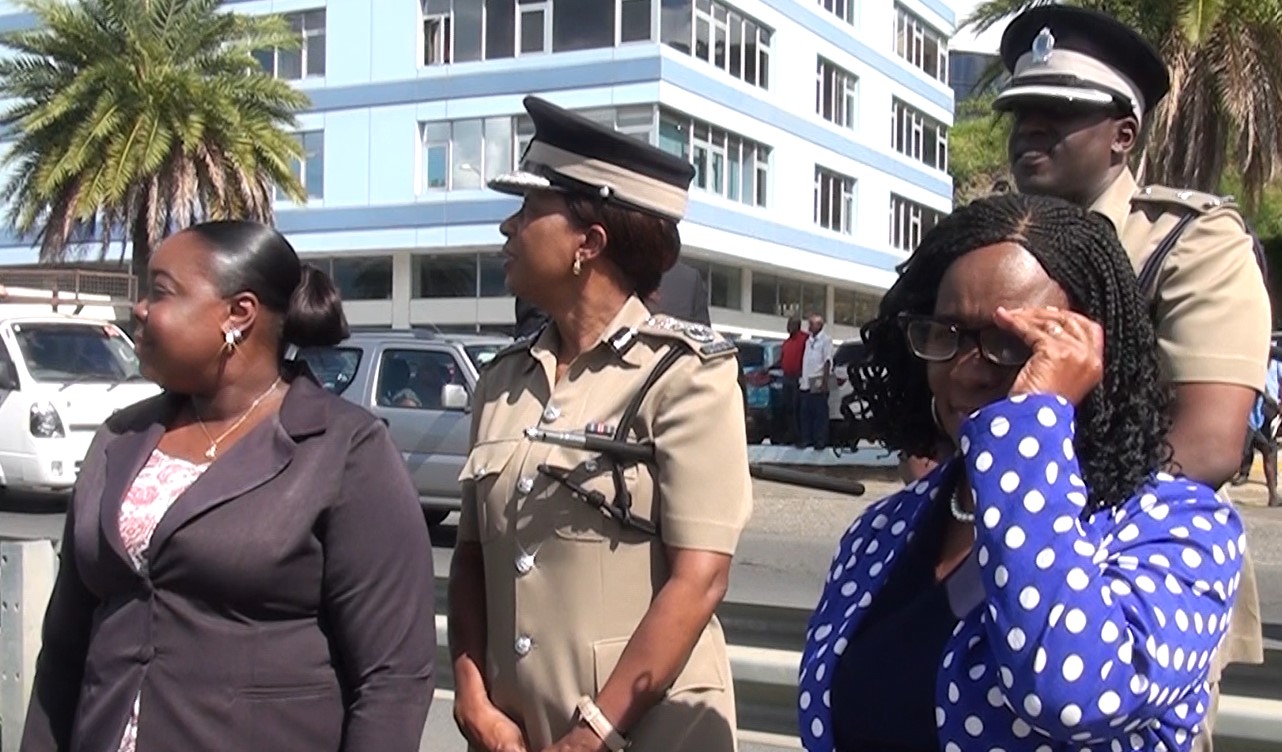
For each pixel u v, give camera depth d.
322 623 2.46
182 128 25.02
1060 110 2.50
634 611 2.47
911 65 41.69
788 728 3.66
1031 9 2.61
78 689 2.61
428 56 31.89
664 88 29.20
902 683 1.94
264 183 26.91
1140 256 2.37
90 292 18.70
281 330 2.58
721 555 2.42
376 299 33.50
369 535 2.45
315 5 32.75
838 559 2.22
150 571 2.39
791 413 19.17
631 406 2.49
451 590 2.78
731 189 32.44
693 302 4.33
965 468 1.85
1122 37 2.47
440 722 4.93
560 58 30.16
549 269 2.58
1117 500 1.80
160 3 25.19
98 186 24.86
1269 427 13.91
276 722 2.38
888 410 2.25
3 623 3.59
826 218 37.00
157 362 2.48
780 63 33.84
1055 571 1.65
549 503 2.49
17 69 25.58
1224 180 24.70
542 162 2.58
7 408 12.49
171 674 2.36
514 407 2.67
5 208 31.25
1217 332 2.25
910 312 2.06
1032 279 1.83
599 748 2.37
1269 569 10.13
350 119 32.44
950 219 1.98
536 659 2.49
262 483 2.41
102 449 2.57
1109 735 1.68
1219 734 3.13
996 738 1.78
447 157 31.67
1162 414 1.90
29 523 11.91
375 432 2.52
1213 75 20.55
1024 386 1.75
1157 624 1.68
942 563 2.03
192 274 2.48
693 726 2.51
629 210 2.55
